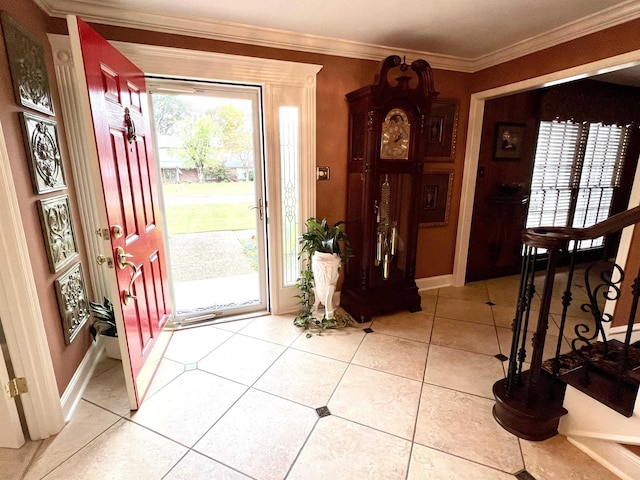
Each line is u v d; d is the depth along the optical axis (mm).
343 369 2174
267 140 2611
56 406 1632
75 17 1398
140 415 1770
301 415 1773
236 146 2695
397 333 2646
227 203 2785
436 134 3230
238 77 2430
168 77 2328
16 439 1544
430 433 1656
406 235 2848
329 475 1432
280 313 2979
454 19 2250
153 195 2344
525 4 2035
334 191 2963
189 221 2869
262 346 2451
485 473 1442
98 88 1560
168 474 1435
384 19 2254
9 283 1433
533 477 1425
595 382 1551
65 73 2008
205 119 2590
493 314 2988
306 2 2010
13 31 1498
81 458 1509
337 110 2818
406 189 2746
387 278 2879
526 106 3576
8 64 1468
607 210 4328
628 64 2119
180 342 2504
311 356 2322
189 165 2631
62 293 1785
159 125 2494
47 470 1449
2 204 1387
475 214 3680
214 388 1987
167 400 1885
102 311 2186
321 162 2855
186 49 2270
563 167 3928
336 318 2896
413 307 3012
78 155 2104
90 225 2195
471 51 2891
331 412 1796
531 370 1612
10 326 1467
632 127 4125
